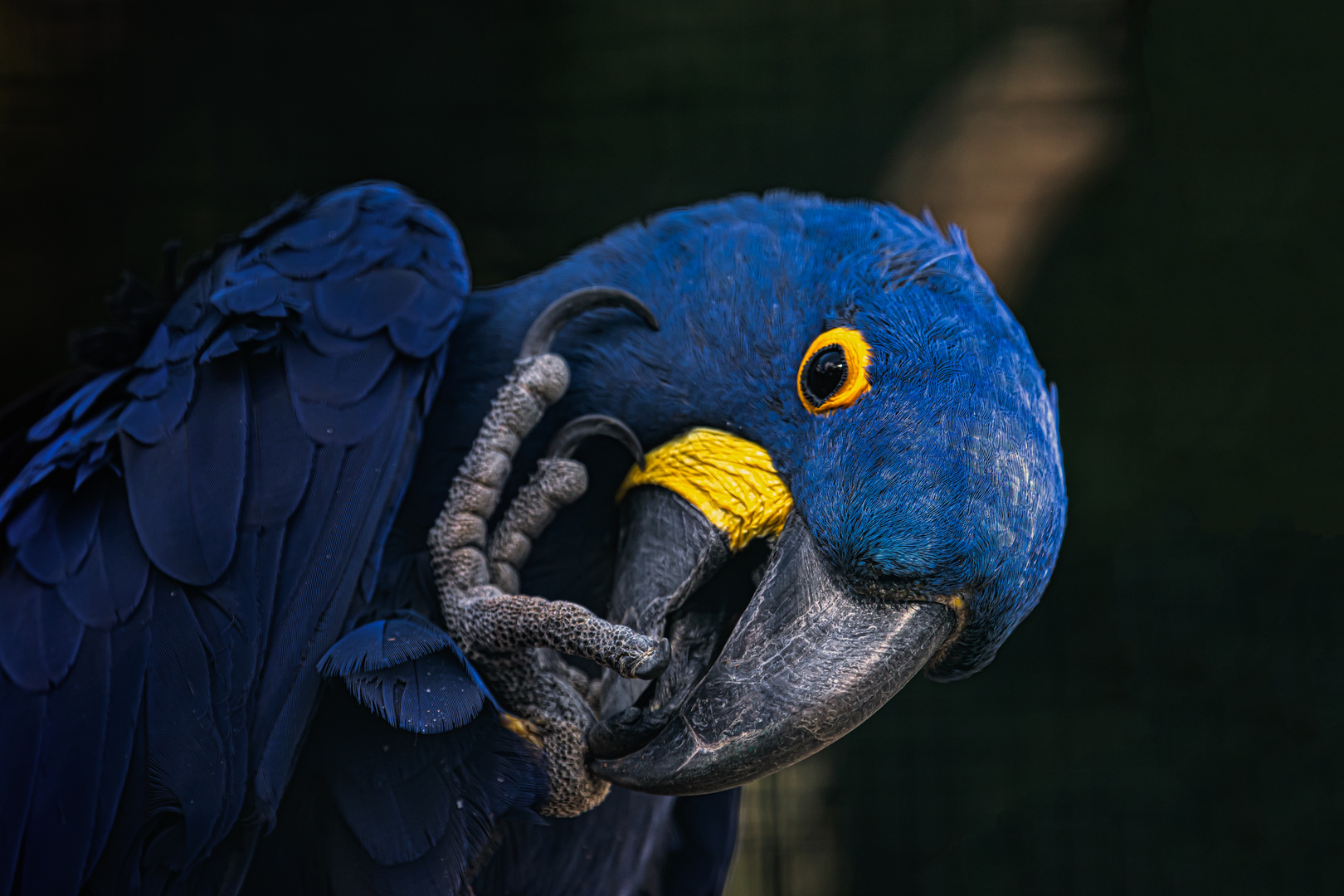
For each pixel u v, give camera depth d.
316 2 6.36
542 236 6.23
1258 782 5.00
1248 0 5.34
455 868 2.57
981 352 2.59
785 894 5.47
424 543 2.84
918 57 5.90
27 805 2.58
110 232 6.40
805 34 6.08
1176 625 5.30
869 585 2.50
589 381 2.90
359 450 2.70
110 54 6.39
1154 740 5.19
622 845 3.26
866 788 5.52
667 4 6.23
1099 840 5.09
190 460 2.65
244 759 2.53
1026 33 5.61
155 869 2.55
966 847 5.28
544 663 2.71
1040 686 5.44
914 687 5.56
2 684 2.62
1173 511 5.42
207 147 6.44
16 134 6.37
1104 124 5.51
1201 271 5.46
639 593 2.71
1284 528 5.29
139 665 2.56
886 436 2.53
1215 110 5.38
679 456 2.78
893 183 5.84
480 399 2.92
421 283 2.87
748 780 2.47
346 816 2.55
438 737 2.55
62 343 6.43
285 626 2.59
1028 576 2.51
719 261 2.89
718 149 6.13
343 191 3.11
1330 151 5.26
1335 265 5.27
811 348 2.71
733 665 2.53
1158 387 5.47
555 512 2.81
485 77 6.37
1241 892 4.88
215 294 2.86
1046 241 5.62
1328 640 5.15
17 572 2.70
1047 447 2.59
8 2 6.32
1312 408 5.33
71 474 2.76
